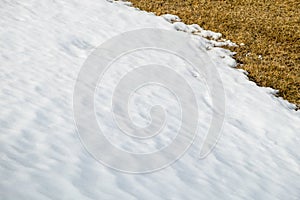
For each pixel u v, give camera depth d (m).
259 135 10.17
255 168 8.30
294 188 7.90
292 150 9.75
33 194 4.75
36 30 13.00
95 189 5.42
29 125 6.78
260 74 14.58
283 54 16.62
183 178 6.79
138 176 6.30
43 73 9.69
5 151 5.62
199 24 18.41
